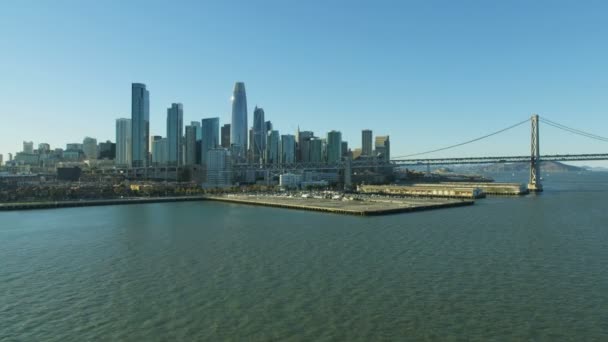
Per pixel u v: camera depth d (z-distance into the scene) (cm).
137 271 9181
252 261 9938
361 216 19162
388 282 8125
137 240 13038
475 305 6875
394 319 6356
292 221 17575
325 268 9200
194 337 5856
